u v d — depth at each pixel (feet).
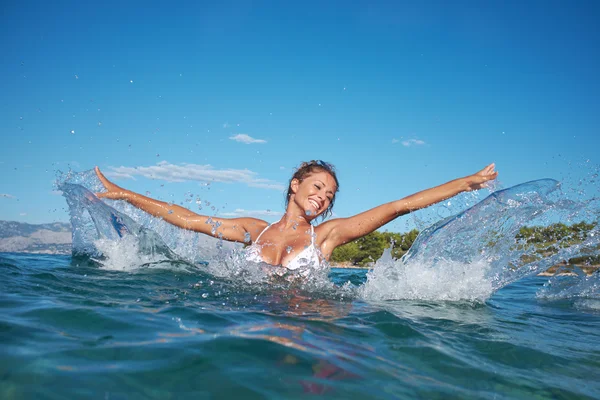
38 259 14.71
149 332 5.95
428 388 4.72
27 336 5.45
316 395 4.21
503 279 11.68
